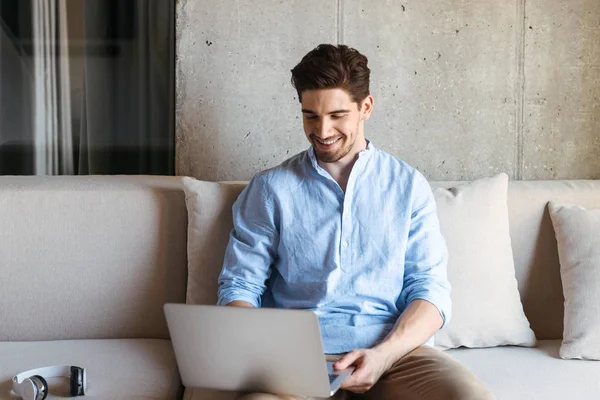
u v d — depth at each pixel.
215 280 2.19
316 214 2.00
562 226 2.28
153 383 1.91
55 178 2.38
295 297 2.01
